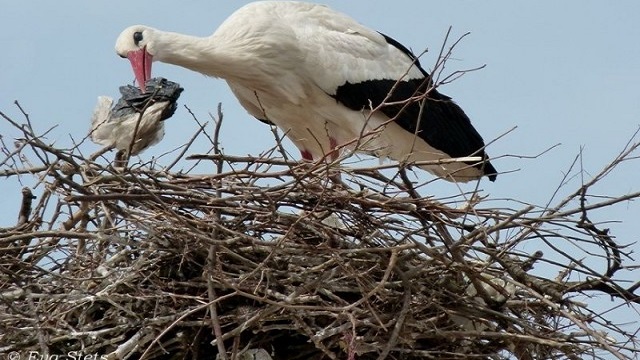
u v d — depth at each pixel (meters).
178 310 10.52
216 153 10.84
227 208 10.59
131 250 10.82
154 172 10.79
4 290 10.62
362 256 10.70
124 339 10.59
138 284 10.55
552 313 11.10
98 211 11.41
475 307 10.95
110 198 9.92
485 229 10.48
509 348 11.05
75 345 10.54
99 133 12.04
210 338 10.78
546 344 10.55
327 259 10.76
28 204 11.23
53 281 10.75
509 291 11.12
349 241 10.87
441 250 10.70
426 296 10.88
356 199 10.76
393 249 10.38
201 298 10.28
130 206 10.71
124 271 10.61
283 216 10.71
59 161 11.20
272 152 11.20
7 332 10.30
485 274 11.09
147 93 12.23
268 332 10.80
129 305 10.48
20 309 10.45
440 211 10.76
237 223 10.70
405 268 10.68
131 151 11.11
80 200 9.84
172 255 10.72
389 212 10.84
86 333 10.25
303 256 10.77
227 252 10.32
